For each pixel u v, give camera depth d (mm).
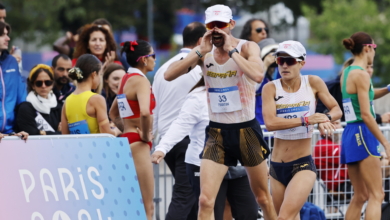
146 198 17469
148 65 17594
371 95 18703
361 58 18609
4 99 18484
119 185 14672
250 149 15094
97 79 17266
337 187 20609
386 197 20844
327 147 20250
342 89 18766
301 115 15312
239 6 112062
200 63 15109
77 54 22672
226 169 15312
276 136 15781
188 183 18188
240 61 14148
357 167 18719
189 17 116875
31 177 13367
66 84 21281
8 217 12859
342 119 23172
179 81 18562
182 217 18031
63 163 13883
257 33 23547
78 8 88500
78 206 13836
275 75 22469
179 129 16797
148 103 16922
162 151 16625
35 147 13609
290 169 15484
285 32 113688
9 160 13195
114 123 19141
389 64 68562
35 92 19000
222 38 14453
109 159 14672
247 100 14961
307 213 18344
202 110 16812
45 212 13344
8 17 86438
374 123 17938
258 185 15531
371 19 71062
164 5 110000
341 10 72375
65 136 14078
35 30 88750
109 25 23391
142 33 109062
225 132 15031
